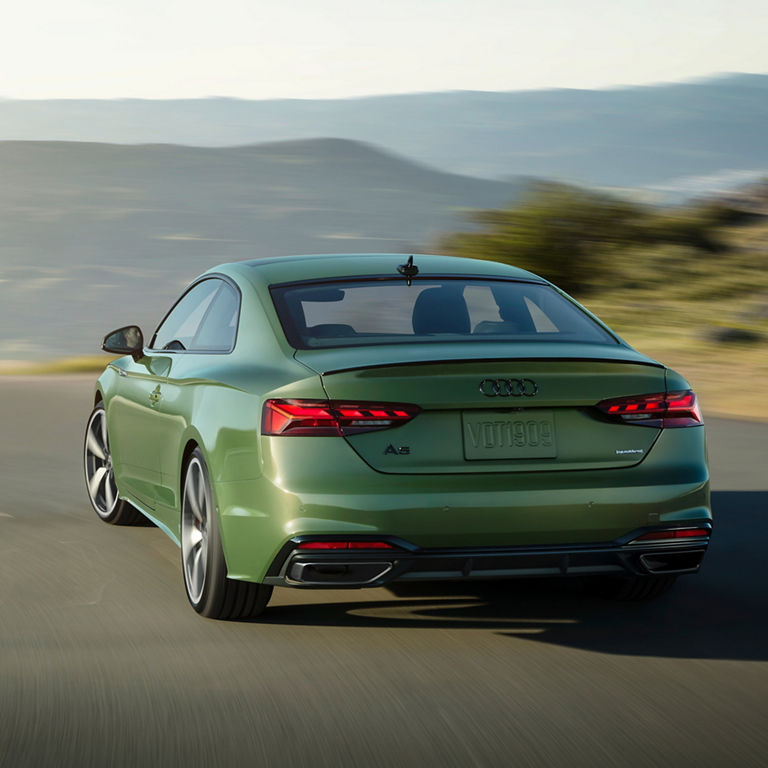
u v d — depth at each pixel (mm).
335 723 5332
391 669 6184
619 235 34906
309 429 6414
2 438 16688
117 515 10156
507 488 6438
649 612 7469
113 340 9383
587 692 5785
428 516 6336
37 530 10078
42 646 6586
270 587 6996
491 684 5926
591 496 6520
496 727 5281
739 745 5051
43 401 21984
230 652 6496
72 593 7863
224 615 7125
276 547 6473
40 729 5238
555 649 6586
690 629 7043
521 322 7574
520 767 4812
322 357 6781
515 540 6465
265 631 6949
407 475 6383
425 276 7891
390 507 6312
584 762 4859
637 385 6727
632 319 29734
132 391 9180
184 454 7699
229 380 7098
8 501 11578
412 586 8148
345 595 7879
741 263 32719
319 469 6379
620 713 5469
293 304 7406
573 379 6594
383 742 5098
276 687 5871
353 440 6391
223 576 6969
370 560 6371
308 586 6535
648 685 5902
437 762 4863
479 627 7078
